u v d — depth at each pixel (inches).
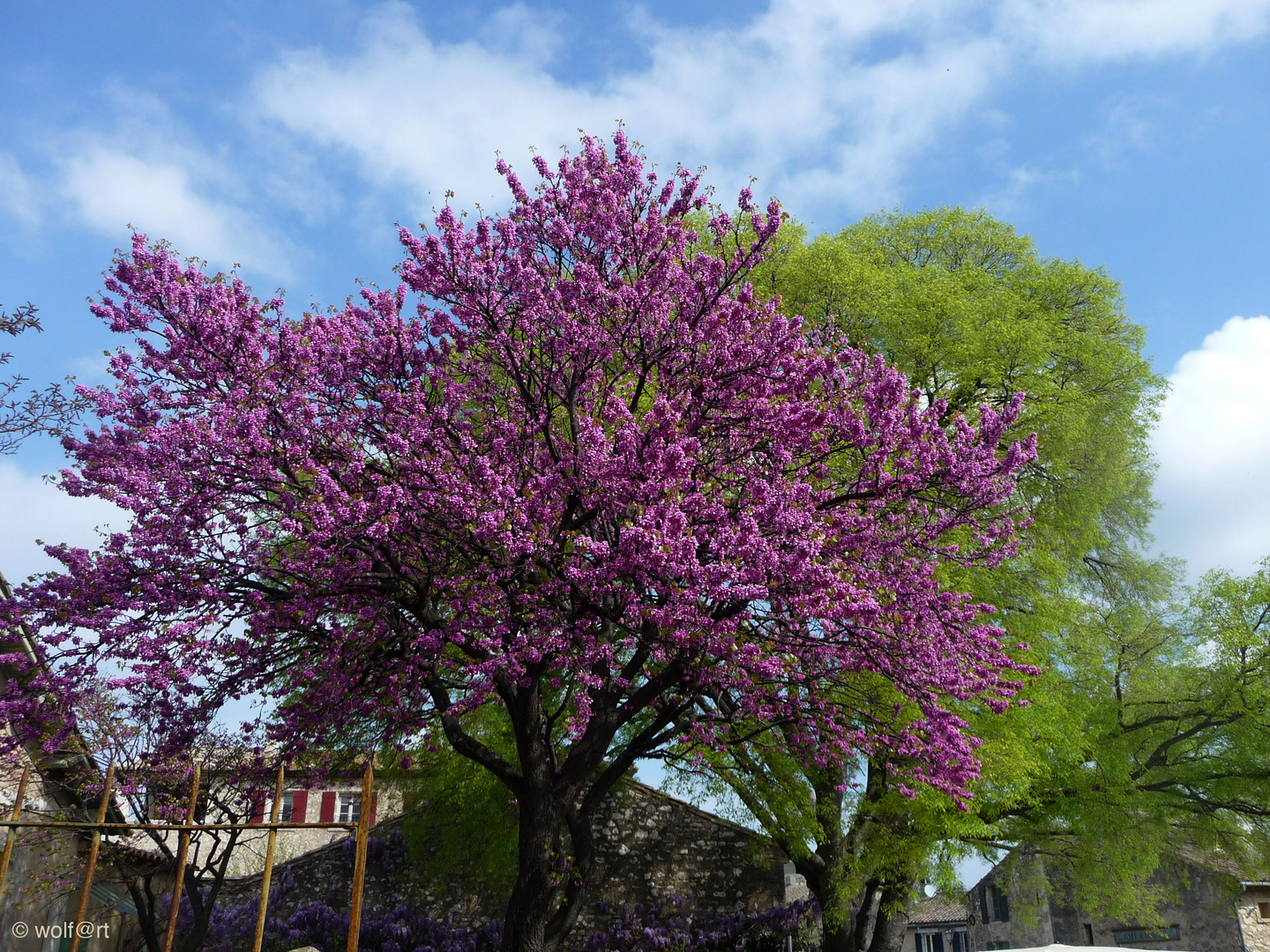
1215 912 1095.6
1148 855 759.7
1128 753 797.9
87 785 538.6
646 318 461.1
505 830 780.6
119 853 590.9
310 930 833.5
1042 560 691.4
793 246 812.0
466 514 402.9
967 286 838.5
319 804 970.7
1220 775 803.4
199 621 394.3
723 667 445.7
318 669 432.1
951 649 444.1
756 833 866.1
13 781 461.4
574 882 463.2
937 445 440.8
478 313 445.7
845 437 458.0
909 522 464.4
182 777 589.6
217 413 401.4
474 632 425.4
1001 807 730.2
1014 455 424.2
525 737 455.5
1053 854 804.0
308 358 424.2
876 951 748.0
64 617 392.2
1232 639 829.8
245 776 509.4
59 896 547.8
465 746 464.4
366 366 455.2
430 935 850.8
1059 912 1272.1
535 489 434.0
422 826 863.7
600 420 485.7
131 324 399.2
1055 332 844.6
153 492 386.6
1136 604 898.7
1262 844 833.5
